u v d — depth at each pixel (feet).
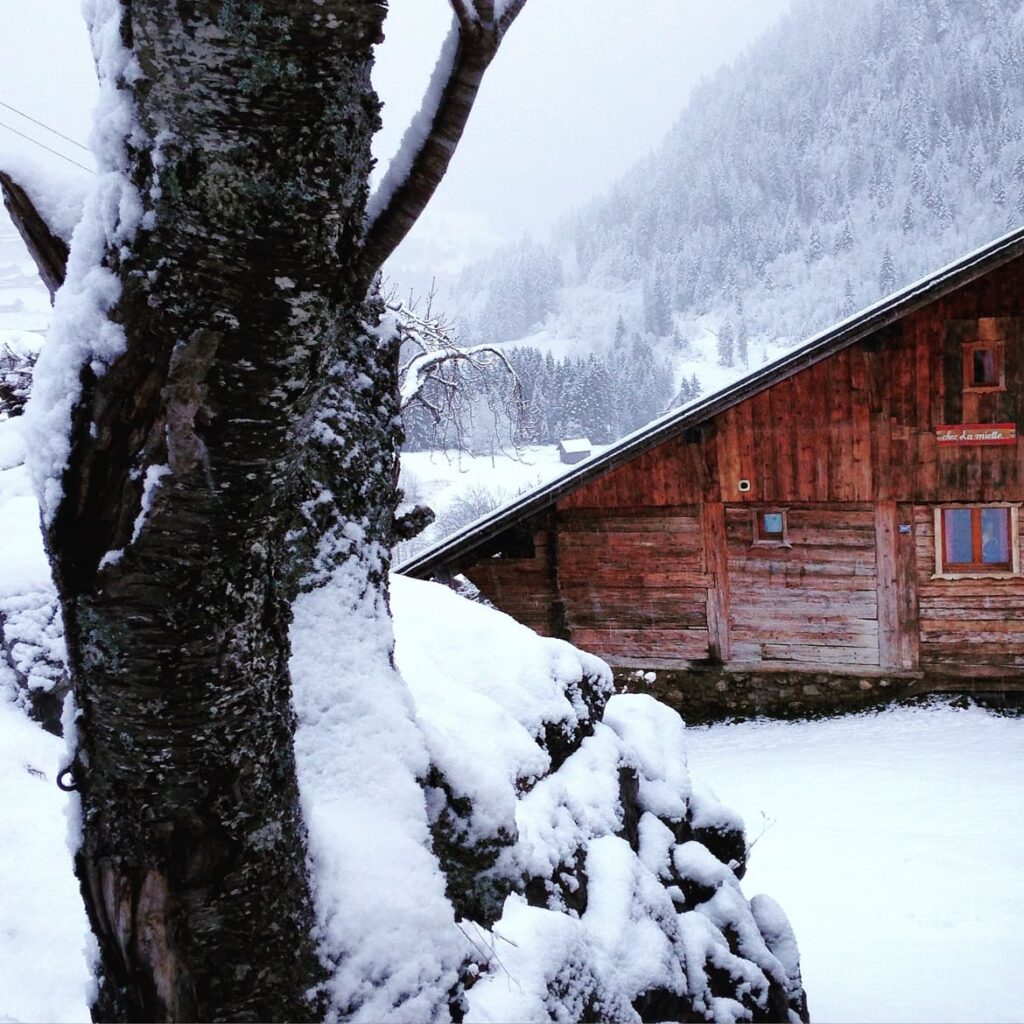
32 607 17.52
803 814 34.96
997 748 40.09
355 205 5.94
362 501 9.99
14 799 13.62
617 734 18.12
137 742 6.01
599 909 12.60
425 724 10.03
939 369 44.70
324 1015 6.87
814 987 23.07
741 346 451.94
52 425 5.65
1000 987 22.38
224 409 5.48
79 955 10.65
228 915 6.30
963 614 45.39
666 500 47.85
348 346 9.98
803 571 46.70
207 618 5.91
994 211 467.52
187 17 4.93
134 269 5.35
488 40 5.97
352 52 5.24
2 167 6.01
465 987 8.79
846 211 534.78
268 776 6.45
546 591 49.21
